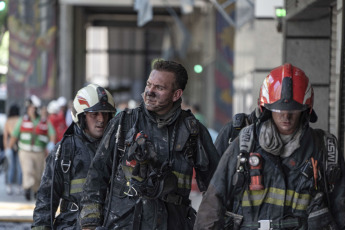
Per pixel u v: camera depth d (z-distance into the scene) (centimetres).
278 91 661
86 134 912
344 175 682
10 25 3372
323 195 672
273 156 670
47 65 3462
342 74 1177
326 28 1641
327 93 1623
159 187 745
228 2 2573
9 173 2659
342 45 1170
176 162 771
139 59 9612
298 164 671
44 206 910
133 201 762
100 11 6681
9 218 1812
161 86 764
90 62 9575
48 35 3500
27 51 3388
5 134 2683
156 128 775
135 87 9475
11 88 3359
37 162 2425
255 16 2261
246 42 2722
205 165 784
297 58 1655
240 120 992
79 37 5747
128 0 4453
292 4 1600
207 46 4928
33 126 2417
